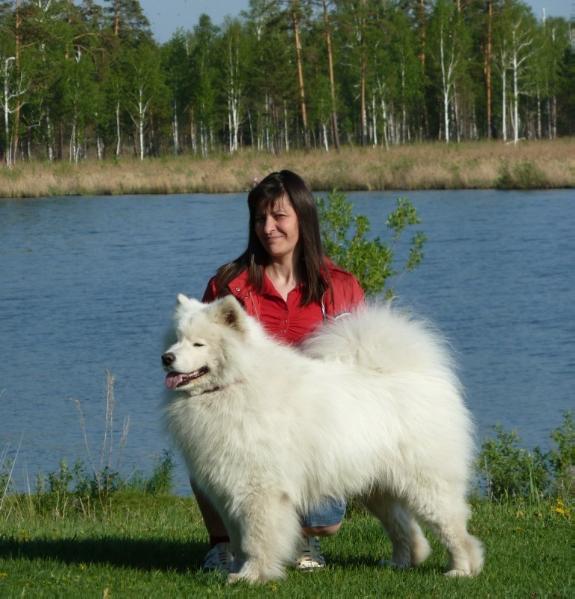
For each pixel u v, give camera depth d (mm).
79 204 43250
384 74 72812
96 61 77938
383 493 5785
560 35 92500
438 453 5508
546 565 6031
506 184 42094
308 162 53094
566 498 8578
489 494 8961
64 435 11688
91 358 15344
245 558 5457
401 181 43875
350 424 5309
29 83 65125
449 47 73500
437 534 5652
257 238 5930
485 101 82000
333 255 9859
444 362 5754
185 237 29750
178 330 5254
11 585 5312
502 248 24828
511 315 17250
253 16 84688
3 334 17188
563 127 94250
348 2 72562
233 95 76438
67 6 78125
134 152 81562
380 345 5539
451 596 5195
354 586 5398
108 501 9094
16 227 34219
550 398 12492
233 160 57938
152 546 6516
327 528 5668
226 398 5227
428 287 20000
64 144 92188
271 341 5473
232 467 5242
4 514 8500
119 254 26766
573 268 21609
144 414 12445
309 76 74750
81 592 5199
